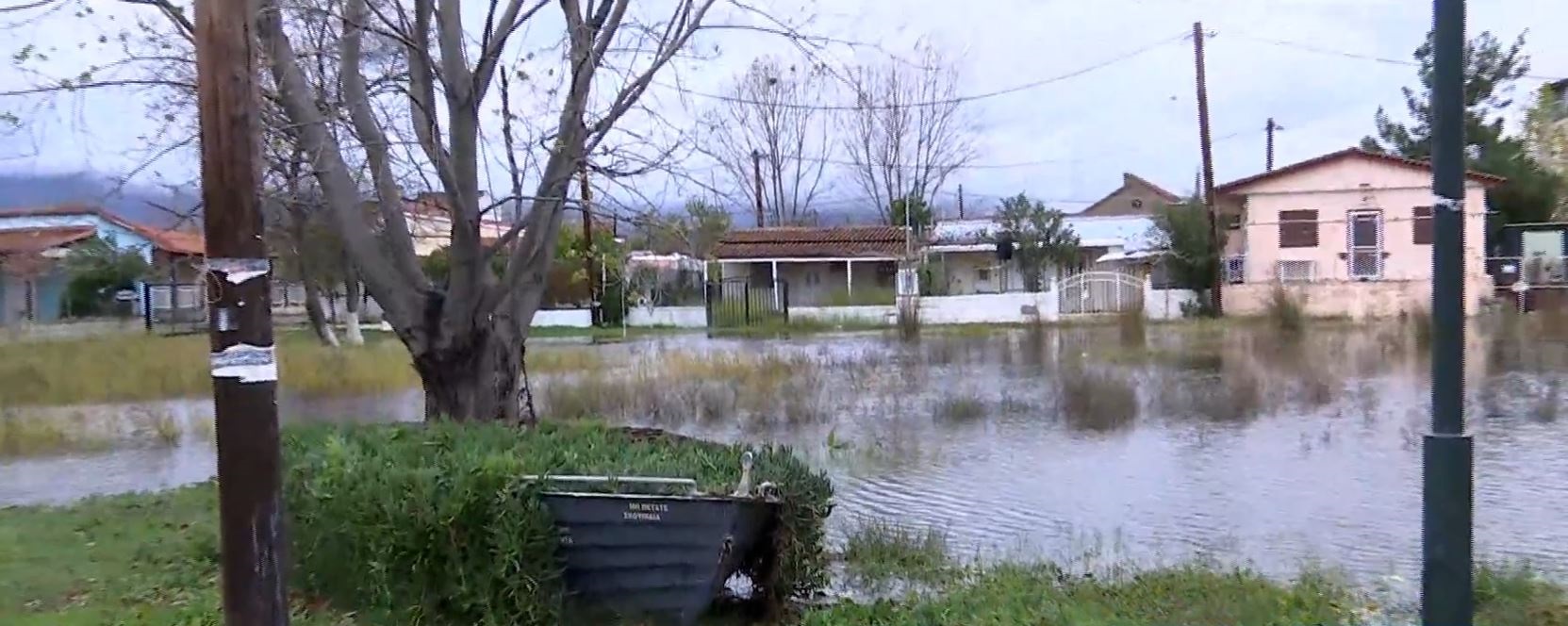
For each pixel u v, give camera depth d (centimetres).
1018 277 5238
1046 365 2650
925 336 3612
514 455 818
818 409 1988
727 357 2609
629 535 757
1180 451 1586
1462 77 567
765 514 778
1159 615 796
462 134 1194
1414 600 855
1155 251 4606
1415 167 4300
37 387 2497
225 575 593
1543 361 2447
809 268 5478
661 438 1009
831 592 895
